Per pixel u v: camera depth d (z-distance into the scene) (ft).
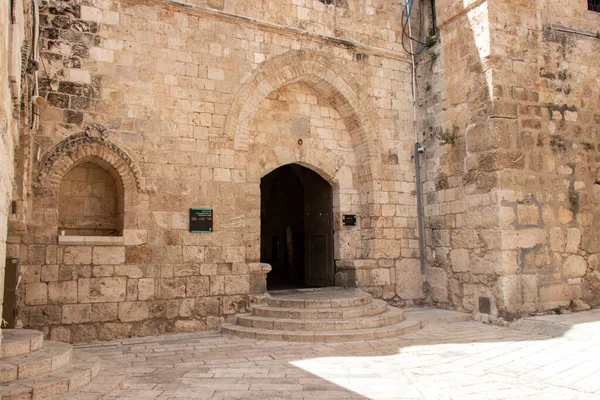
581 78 38.52
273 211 64.49
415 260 41.06
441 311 37.65
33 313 28.17
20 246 28.17
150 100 32.65
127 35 32.48
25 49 24.52
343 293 37.19
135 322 30.71
